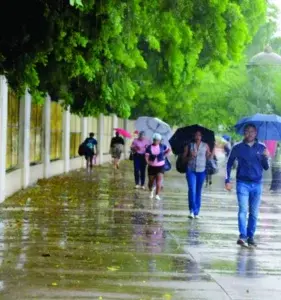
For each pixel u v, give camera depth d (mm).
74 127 47531
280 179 43125
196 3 29719
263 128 23281
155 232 18953
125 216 22188
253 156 17500
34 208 23516
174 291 12305
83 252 15578
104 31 18500
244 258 15586
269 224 21375
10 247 15891
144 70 31969
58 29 17031
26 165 30641
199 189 22469
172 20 27078
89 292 12023
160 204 26203
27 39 16938
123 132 49219
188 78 31703
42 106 35969
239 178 17516
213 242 17609
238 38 32500
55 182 34625
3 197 25109
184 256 15609
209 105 63156
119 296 11820
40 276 13086
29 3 16391
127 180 38031
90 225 19844
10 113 27906
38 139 35281
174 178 42219
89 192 30266
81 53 19344
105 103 23250
